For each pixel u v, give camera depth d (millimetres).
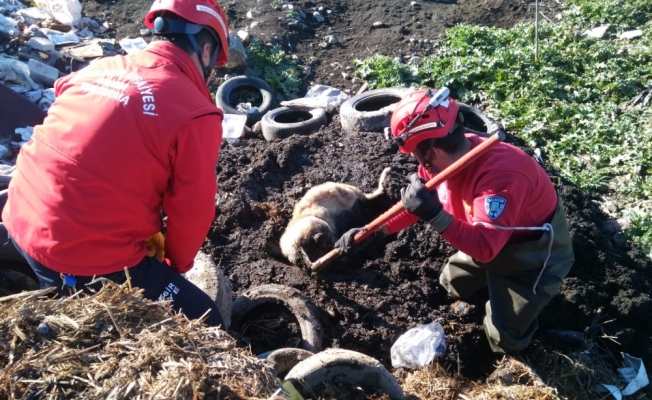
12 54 6312
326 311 3922
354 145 5422
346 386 2715
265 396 1972
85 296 2287
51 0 7215
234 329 3729
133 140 2473
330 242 4250
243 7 7883
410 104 3174
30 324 2107
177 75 2607
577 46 7207
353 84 6957
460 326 4020
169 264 2988
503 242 3068
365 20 8008
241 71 6949
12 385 1902
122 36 7266
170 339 2074
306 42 7570
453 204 3377
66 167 2490
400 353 3658
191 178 2562
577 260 4457
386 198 4805
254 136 5945
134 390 1888
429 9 8250
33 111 5531
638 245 4871
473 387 3535
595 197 5438
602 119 6109
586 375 3820
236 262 4301
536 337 4078
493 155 3150
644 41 7312
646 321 4086
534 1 8375
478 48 7191
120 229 2607
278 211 4641
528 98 6426
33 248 2580
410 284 4254
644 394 3807
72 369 1963
